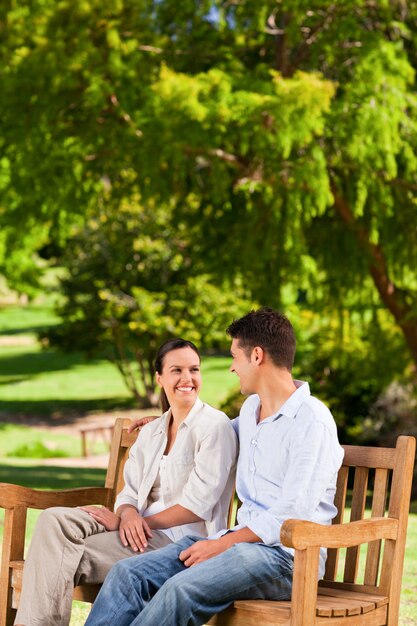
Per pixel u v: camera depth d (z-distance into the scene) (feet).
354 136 38.52
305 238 46.19
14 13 43.88
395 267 44.98
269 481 12.79
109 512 13.97
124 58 41.73
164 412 14.97
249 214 45.75
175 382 14.16
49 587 12.83
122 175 47.24
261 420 13.16
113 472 15.31
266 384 12.99
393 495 12.50
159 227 71.67
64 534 13.07
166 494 14.17
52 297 169.17
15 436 76.95
